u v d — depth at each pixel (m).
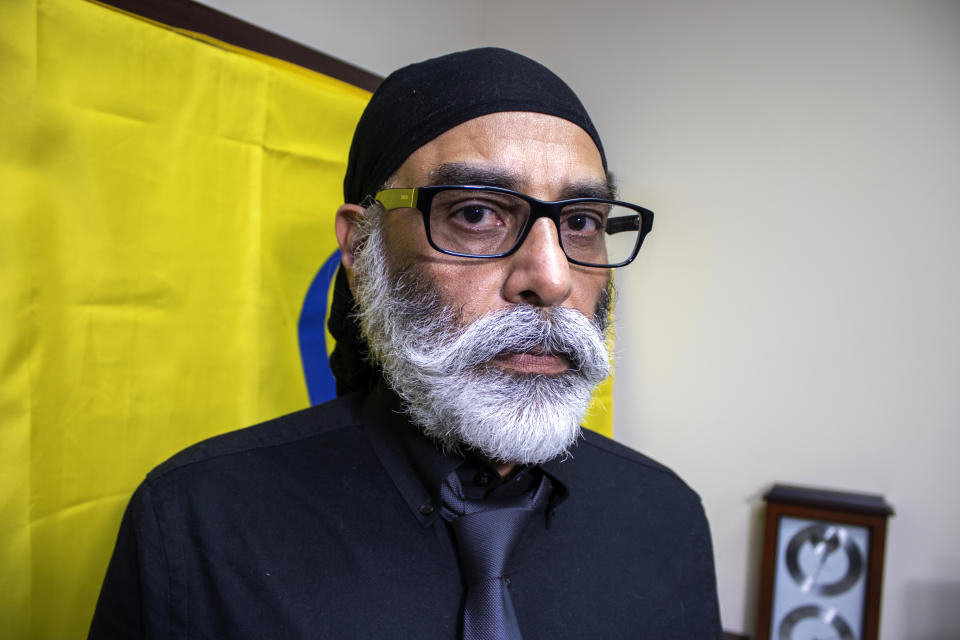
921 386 1.24
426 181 0.55
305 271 0.93
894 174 1.24
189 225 0.78
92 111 0.68
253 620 0.50
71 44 0.66
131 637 0.52
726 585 1.38
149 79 0.73
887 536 1.26
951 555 1.23
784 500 1.26
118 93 0.70
